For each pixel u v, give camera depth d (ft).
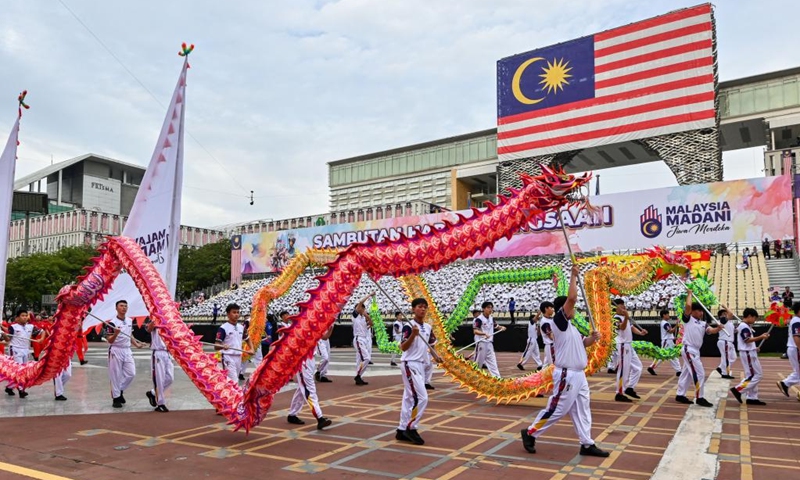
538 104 116.37
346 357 67.05
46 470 18.54
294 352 21.89
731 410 28.07
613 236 85.25
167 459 19.75
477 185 179.63
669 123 101.65
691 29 101.04
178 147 34.83
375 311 54.08
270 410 29.55
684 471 16.90
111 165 277.64
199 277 172.55
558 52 114.83
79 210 218.38
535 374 29.45
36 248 229.45
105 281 30.50
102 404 31.96
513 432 23.62
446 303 93.40
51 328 31.19
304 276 116.98
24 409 30.30
